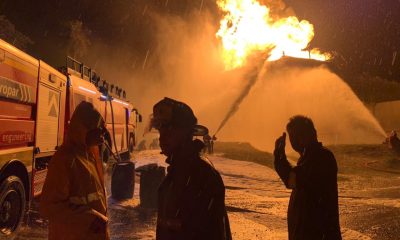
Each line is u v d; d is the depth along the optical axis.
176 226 2.05
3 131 5.21
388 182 14.55
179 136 2.17
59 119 7.75
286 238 6.36
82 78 9.87
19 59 5.74
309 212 2.96
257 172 15.79
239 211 8.59
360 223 7.51
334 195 3.00
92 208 2.91
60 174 2.79
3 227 5.26
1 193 5.10
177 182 2.09
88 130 2.97
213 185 2.08
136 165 15.77
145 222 7.24
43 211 2.79
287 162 3.26
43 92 6.80
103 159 10.98
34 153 6.40
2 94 5.18
